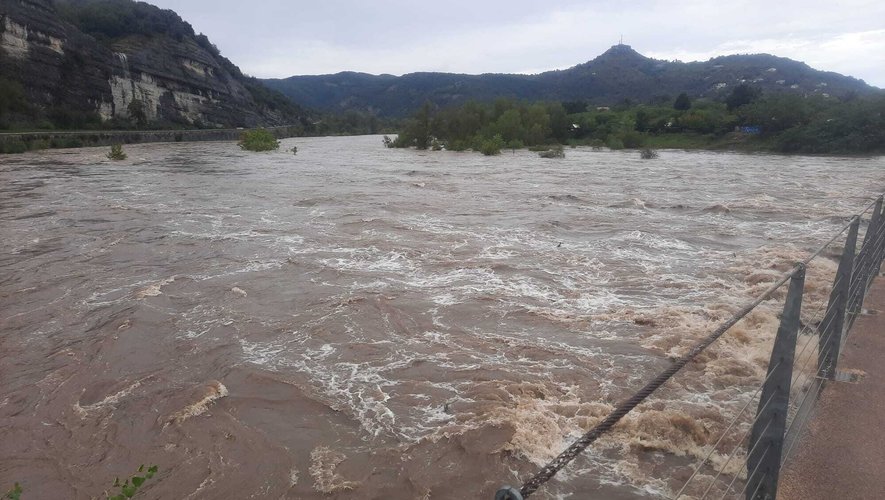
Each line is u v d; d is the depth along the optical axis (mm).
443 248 16547
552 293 12750
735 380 8516
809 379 5336
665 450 6914
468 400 8250
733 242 17531
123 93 79812
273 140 64188
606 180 33719
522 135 68062
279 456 7109
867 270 6152
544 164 45938
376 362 9516
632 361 9344
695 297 12398
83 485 6668
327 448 7258
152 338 10484
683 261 15320
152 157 50062
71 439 7535
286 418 7934
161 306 12000
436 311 11641
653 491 6238
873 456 3795
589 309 11773
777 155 56969
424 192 27781
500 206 23750
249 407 8203
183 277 13859
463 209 22969
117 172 36375
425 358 9633
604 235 18406
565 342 10188
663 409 7770
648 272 14266
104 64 76000
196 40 111625
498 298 12328
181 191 27766
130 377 9086
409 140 70750
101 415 8055
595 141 70938
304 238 17828
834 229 19328
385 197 25891
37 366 9492
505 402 8125
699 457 6746
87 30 85125
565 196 26297
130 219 20656
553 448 7047
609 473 6570
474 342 10219
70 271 14422
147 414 8055
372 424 7746
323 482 6625
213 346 10117
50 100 65875
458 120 69188
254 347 10094
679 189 29328
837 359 4789
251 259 15438
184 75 94750
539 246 16906
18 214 21328
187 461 7051
